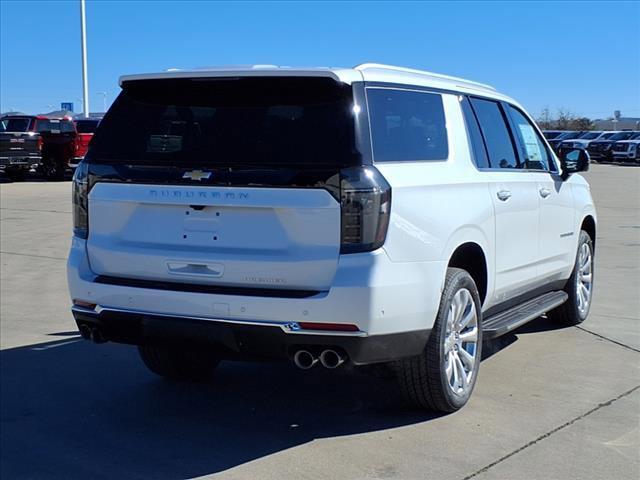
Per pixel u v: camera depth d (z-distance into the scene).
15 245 13.31
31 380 6.08
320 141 4.39
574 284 7.29
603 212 18.38
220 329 4.42
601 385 5.71
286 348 4.37
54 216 17.67
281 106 4.55
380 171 4.39
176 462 4.52
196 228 4.54
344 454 4.54
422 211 4.62
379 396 5.56
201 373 5.94
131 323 4.69
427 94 5.16
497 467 4.32
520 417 5.07
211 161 4.53
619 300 8.63
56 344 7.13
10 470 4.47
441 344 4.80
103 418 5.26
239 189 4.41
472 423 4.97
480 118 5.79
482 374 5.98
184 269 4.56
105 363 6.53
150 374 6.22
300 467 4.38
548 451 4.54
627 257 11.66
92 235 4.89
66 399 5.65
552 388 5.64
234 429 5.00
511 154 6.15
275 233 4.37
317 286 4.30
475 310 5.19
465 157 5.34
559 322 7.46
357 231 4.25
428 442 4.68
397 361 4.80
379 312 4.29
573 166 6.97
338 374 6.11
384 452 4.55
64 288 9.70
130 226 4.74
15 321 8.02
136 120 4.89
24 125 28.73
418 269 4.54
